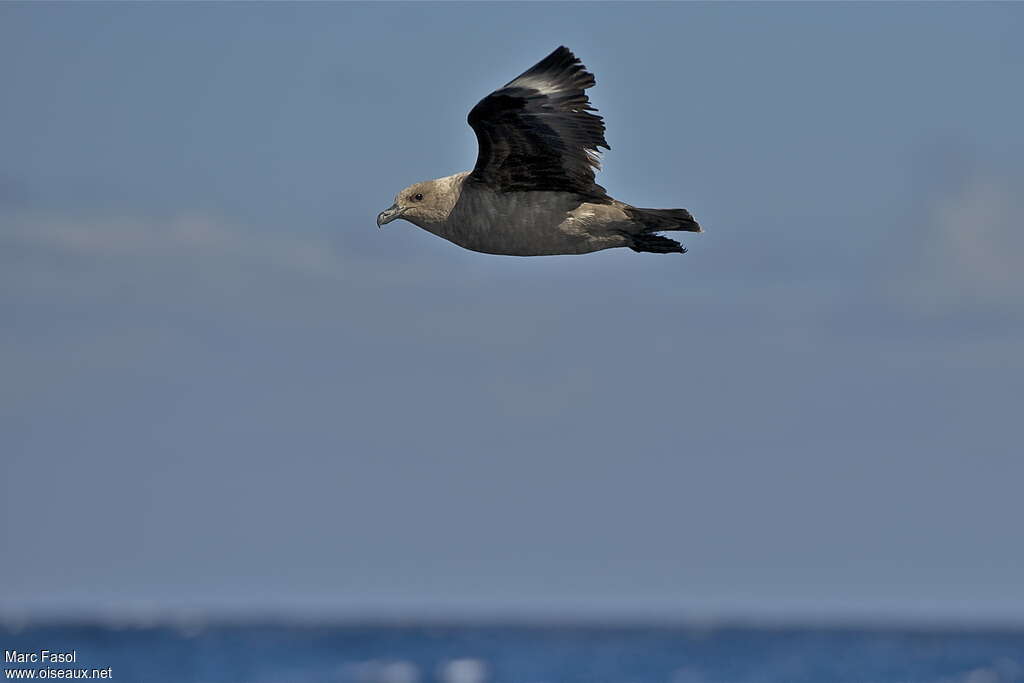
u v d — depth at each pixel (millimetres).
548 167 13492
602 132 13133
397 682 58438
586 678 60938
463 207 13836
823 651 81312
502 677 61969
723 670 66938
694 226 13750
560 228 13766
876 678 62688
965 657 76500
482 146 13406
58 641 88625
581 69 12953
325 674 62562
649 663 70250
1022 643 100000
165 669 63375
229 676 60219
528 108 13016
